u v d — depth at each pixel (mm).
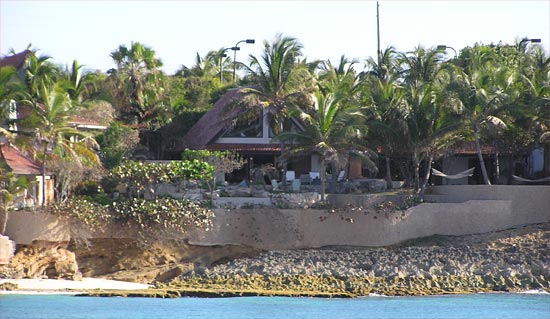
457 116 93000
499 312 73062
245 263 83312
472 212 90000
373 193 96688
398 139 93750
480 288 81000
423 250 85688
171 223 83000
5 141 88750
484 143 102188
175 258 83125
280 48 100688
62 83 93938
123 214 82062
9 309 69500
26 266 78562
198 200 87500
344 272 81625
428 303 76062
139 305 73562
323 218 86875
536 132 99125
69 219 80562
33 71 98250
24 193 83500
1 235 78375
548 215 91312
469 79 99312
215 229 84750
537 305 75688
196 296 76062
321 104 89125
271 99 100688
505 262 84188
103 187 93875
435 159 101125
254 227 85750
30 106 83875
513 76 102062
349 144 90438
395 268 82250
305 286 79812
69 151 81938
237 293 76688
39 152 84188
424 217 88812
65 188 85875
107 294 74438
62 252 80250
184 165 85875
